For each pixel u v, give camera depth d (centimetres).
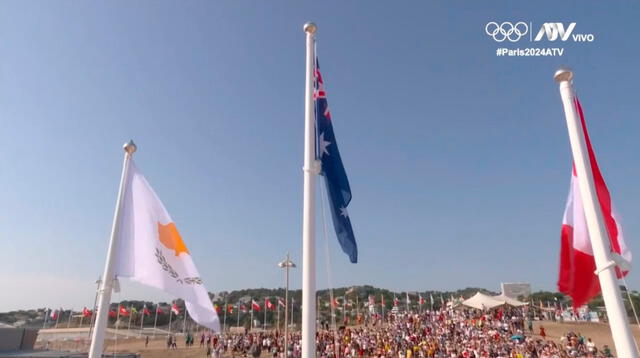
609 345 3112
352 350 3250
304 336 648
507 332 3438
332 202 805
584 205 656
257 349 3359
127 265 917
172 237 935
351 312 6788
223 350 3703
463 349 2909
